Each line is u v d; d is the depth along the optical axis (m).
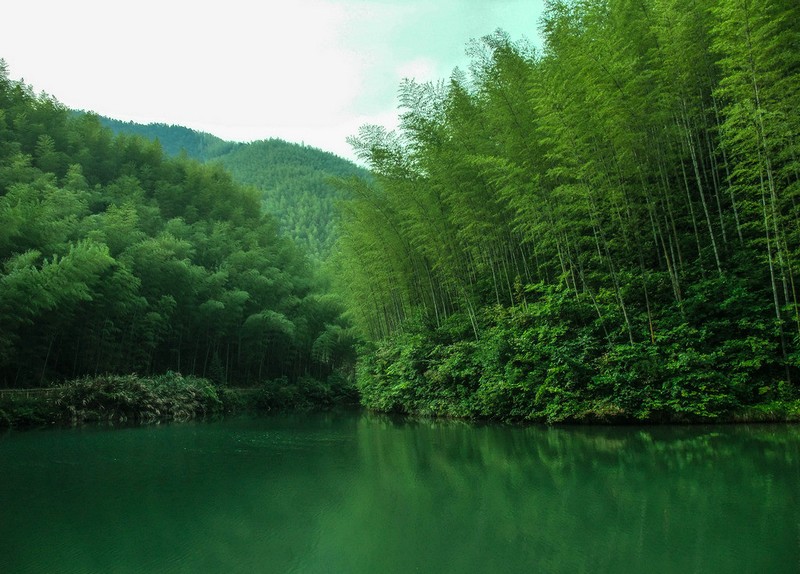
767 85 10.02
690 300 11.16
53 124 39.19
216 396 24.78
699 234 13.07
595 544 3.98
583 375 11.69
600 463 7.22
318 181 116.19
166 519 5.15
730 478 5.97
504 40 14.14
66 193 26.48
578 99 11.41
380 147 17.44
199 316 29.34
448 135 16.05
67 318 20.61
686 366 10.41
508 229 16.08
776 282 10.86
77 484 6.98
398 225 19.78
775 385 10.20
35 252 18.28
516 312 14.28
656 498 5.27
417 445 10.19
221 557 3.99
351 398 33.75
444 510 5.20
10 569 3.81
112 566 3.84
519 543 4.09
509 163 13.77
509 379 12.70
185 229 35.19
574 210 12.77
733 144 12.81
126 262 24.19
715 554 3.67
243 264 36.56
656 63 12.56
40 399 17.28
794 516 4.50
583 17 13.09
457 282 17.09
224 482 7.02
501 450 8.85
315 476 7.34
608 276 12.69
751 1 9.36
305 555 3.97
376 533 4.50
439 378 15.92
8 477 7.55
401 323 22.33
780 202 10.23
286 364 37.81
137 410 19.41
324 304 39.59
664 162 13.09
